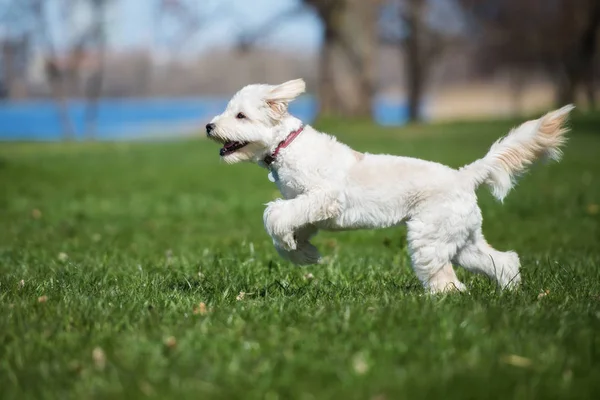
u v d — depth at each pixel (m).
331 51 39.62
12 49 54.03
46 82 61.66
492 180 6.66
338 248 10.09
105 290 6.67
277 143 6.72
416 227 6.40
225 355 4.73
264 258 8.81
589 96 55.50
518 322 5.22
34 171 21.98
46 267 8.38
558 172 19.08
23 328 5.22
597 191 15.60
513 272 6.69
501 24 60.47
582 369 4.43
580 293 6.46
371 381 4.27
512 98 83.69
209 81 77.06
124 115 82.00
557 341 4.89
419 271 6.46
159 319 5.53
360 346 4.84
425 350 4.73
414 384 4.20
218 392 4.16
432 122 38.81
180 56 63.97
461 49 68.50
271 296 6.53
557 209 13.59
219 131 6.76
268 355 4.71
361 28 39.22
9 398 4.15
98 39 53.25
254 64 76.12
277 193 16.94
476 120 38.25
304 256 6.91
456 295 6.10
